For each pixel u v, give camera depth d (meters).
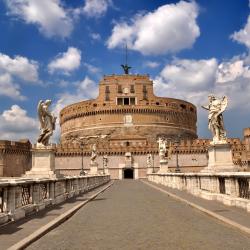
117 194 28.36
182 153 106.62
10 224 11.58
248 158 95.19
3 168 95.88
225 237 9.45
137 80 133.88
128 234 10.19
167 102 134.38
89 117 132.38
